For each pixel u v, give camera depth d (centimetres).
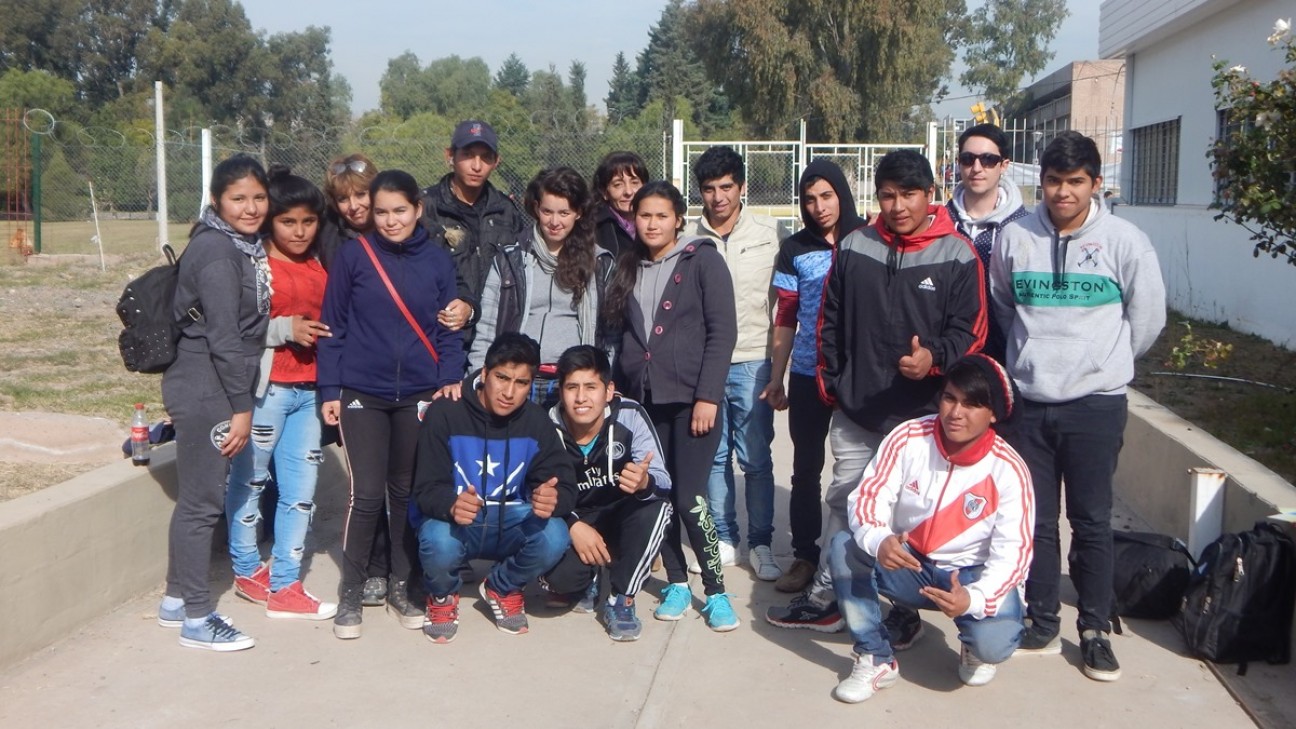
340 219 482
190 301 415
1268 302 1087
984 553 389
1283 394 837
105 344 1062
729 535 534
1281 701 385
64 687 394
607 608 453
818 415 486
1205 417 784
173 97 5184
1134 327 402
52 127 1953
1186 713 380
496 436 436
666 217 458
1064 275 403
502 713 381
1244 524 454
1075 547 417
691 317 461
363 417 445
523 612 459
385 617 468
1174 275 1356
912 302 407
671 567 472
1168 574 446
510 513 435
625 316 471
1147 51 1490
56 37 5400
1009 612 382
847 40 2906
